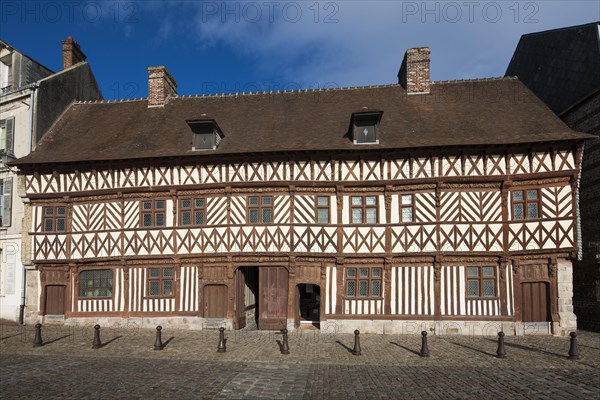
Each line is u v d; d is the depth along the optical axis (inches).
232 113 575.8
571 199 443.2
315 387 261.7
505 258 453.1
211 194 494.6
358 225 475.5
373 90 593.9
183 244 493.4
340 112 550.9
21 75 582.9
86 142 540.1
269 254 479.2
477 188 463.5
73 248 510.9
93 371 301.9
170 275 501.7
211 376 287.1
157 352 370.3
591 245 496.1
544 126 466.9
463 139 460.4
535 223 449.7
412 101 555.5
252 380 277.1
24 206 525.0
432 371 303.7
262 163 485.1
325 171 481.4
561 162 445.7
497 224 458.3
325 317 474.0
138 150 507.2
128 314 500.1
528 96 532.4
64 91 613.9
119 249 502.0
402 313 467.2
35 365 322.0
